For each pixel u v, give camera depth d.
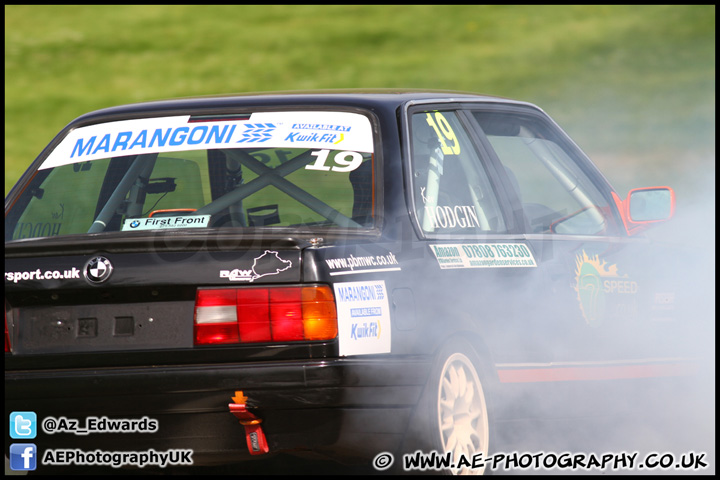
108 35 120.06
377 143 18.17
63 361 16.12
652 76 103.81
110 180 19.02
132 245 16.02
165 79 101.94
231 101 19.41
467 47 117.50
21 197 19.03
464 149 19.97
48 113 88.12
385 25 128.75
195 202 18.89
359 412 15.93
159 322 15.93
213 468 19.38
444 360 17.34
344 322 15.88
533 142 22.94
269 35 123.19
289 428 15.71
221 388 15.52
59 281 16.19
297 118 18.83
